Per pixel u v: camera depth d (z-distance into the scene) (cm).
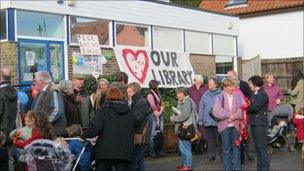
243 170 1018
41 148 741
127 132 741
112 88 757
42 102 826
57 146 741
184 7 1916
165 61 1789
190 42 1947
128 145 739
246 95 1115
